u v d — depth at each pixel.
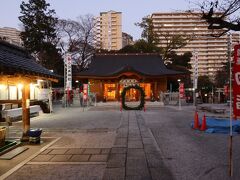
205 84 57.12
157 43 52.59
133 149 9.64
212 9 5.98
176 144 10.63
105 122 17.16
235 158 8.52
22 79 10.66
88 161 8.15
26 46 52.97
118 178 6.57
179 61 52.75
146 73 36.88
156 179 6.51
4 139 9.78
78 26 60.50
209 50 74.56
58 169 7.38
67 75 33.22
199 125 14.46
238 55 6.18
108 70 39.53
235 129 13.53
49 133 13.28
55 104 39.00
